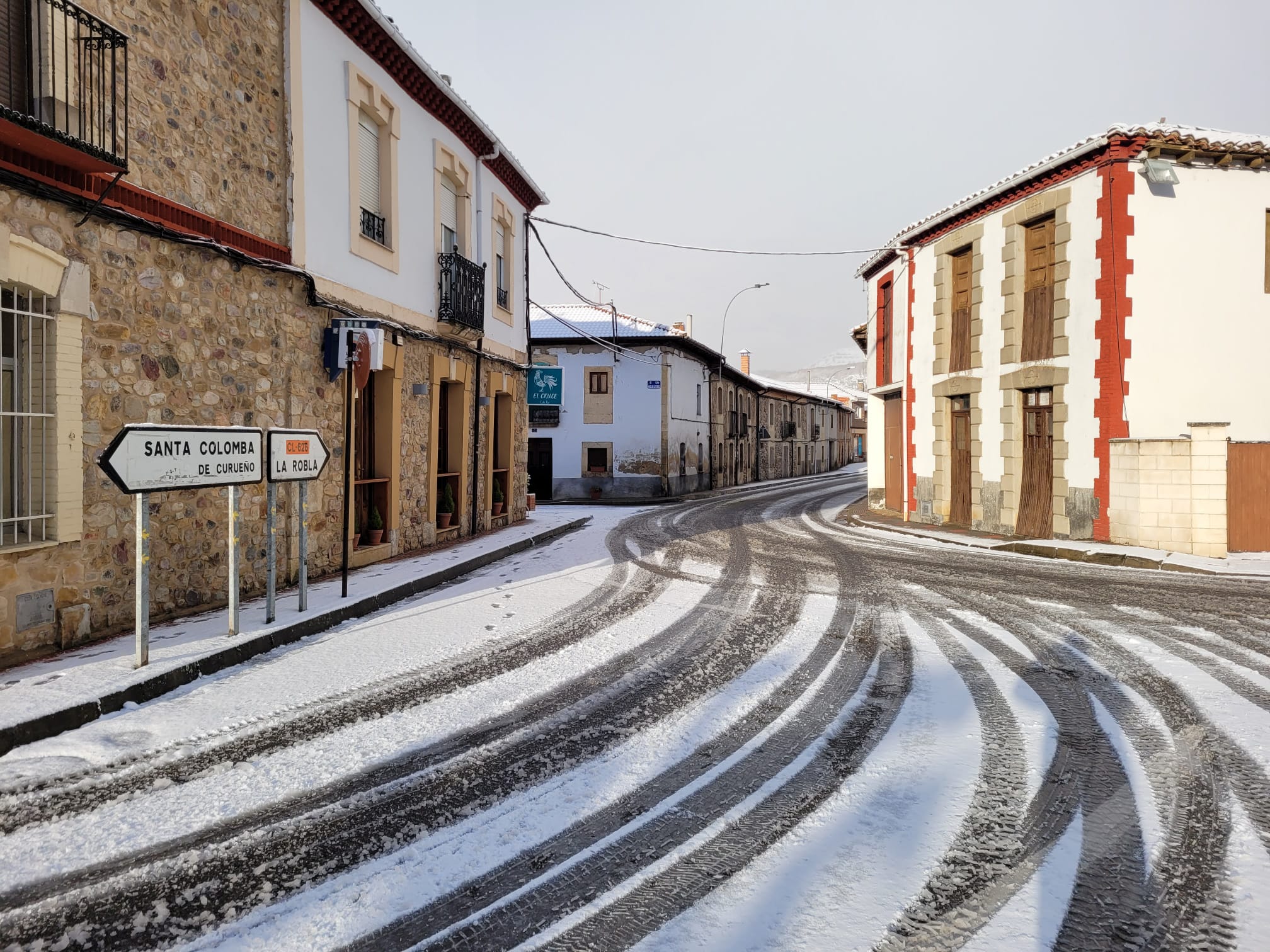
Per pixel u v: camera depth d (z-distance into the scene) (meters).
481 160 14.21
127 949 2.34
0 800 3.34
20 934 2.40
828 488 35.22
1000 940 2.34
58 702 4.25
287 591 7.92
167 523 6.64
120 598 6.10
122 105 6.19
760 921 2.45
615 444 29.14
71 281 5.59
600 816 3.21
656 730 4.22
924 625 6.83
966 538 13.83
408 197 11.36
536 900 2.59
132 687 4.60
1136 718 4.37
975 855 2.87
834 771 3.67
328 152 9.14
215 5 7.34
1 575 5.14
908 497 17.56
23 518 5.24
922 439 17.06
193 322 6.94
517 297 16.92
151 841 3.00
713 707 4.61
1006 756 3.83
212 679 5.13
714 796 3.40
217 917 2.50
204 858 2.88
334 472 9.22
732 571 10.03
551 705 4.65
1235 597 8.16
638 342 29.02
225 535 7.36
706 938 2.36
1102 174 12.32
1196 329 12.24
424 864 2.83
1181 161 12.23
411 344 11.34
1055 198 13.15
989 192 14.29
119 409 6.12
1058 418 13.12
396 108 10.84
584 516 18.64
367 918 2.49
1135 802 3.30
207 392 7.11
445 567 9.60
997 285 14.62
